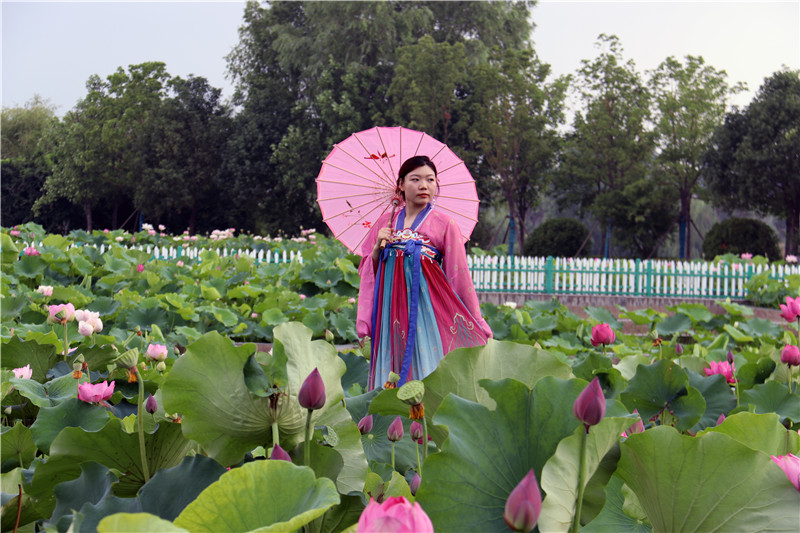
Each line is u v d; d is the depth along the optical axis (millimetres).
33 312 5844
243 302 9531
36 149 41719
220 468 1235
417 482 1480
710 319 9625
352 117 30125
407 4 33188
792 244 26734
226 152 34844
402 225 3506
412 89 27812
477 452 1182
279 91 33969
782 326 8109
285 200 33656
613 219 28797
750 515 1116
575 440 1114
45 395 2398
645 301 15250
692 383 2846
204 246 17609
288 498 1030
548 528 1059
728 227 25672
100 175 36625
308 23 34125
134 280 9875
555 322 8312
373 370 3369
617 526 1439
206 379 1349
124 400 2629
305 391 1261
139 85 36062
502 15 34156
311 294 10391
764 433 1577
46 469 1404
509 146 29359
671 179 28516
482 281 15727
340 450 1492
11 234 14117
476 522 1129
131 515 800
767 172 25875
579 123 30109
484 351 1547
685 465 1149
